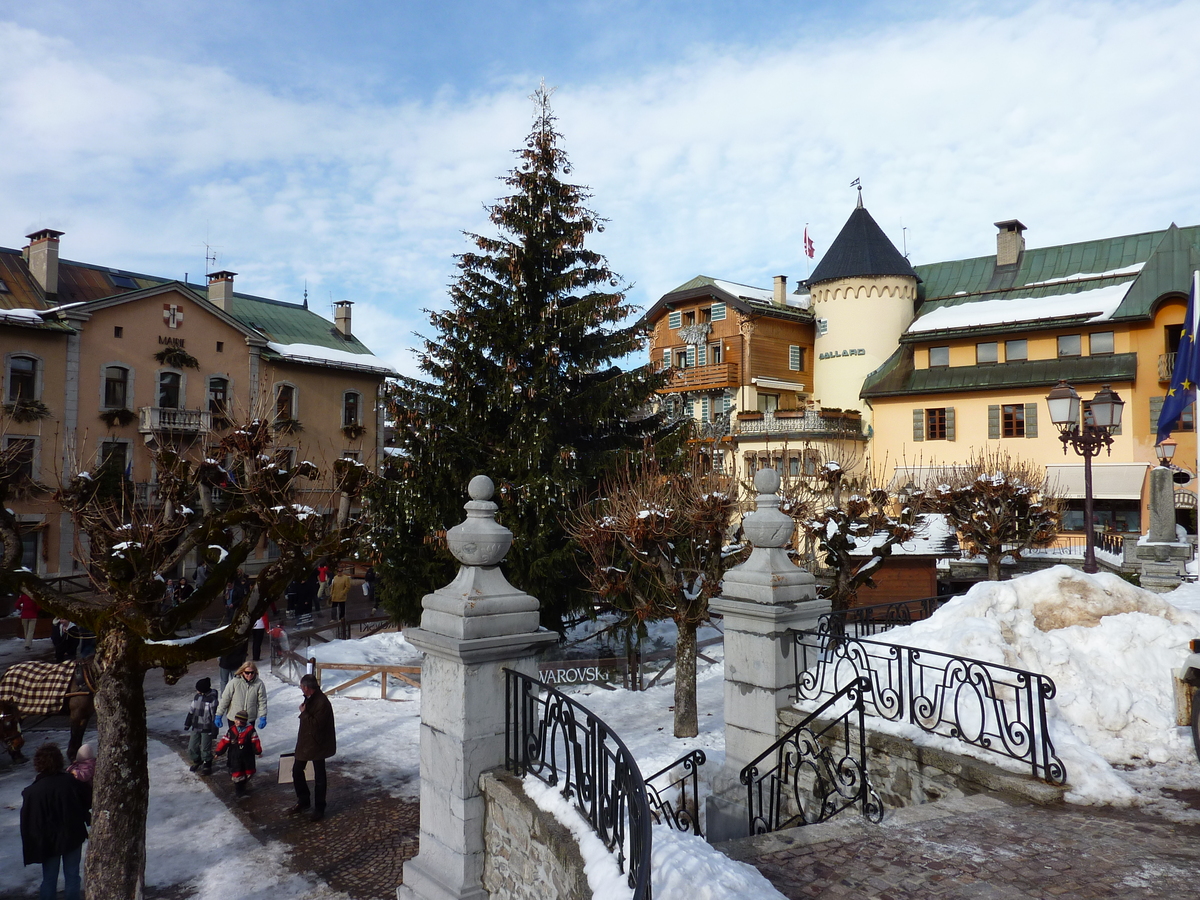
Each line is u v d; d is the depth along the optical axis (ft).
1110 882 14.39
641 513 40.37
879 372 133.08
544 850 16.55
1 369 93.25
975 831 16.93
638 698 48.01
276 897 25.50
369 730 43.04
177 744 41.14
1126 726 21.20
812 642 26.07
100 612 27.30
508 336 57.47
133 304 104.99
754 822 23.70
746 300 137.90
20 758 39.09
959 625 25.11
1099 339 113.50
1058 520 70.23
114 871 25.08
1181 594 45.91
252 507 30.40
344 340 138.41
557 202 60.59
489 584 20.07
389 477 57.52
